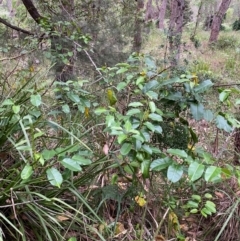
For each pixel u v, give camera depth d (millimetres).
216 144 2609
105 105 2480
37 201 1759
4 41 4648
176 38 5578
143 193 2137
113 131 1655
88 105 2166
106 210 2166
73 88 2354
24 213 1838
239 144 2703
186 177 2326
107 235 1979
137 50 5309
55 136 2285
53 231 1825
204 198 2338
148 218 2221
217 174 1489
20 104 2010
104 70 2441
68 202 2088
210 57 9156
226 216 2236
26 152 2061
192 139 2178
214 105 2660
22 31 5055
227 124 1866
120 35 4961
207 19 13922
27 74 3549
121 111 2295
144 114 1843
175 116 2104
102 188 2117
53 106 2359
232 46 11227
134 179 2090
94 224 2047
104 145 2143
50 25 4102
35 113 2010
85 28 4715
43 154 1663
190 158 1648
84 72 4281
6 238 1843
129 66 2180
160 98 2041
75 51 4109
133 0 5379
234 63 8453
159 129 1858
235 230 2203
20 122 1740
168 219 2125
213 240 2230
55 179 1586
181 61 5801
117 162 1984
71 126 2244
